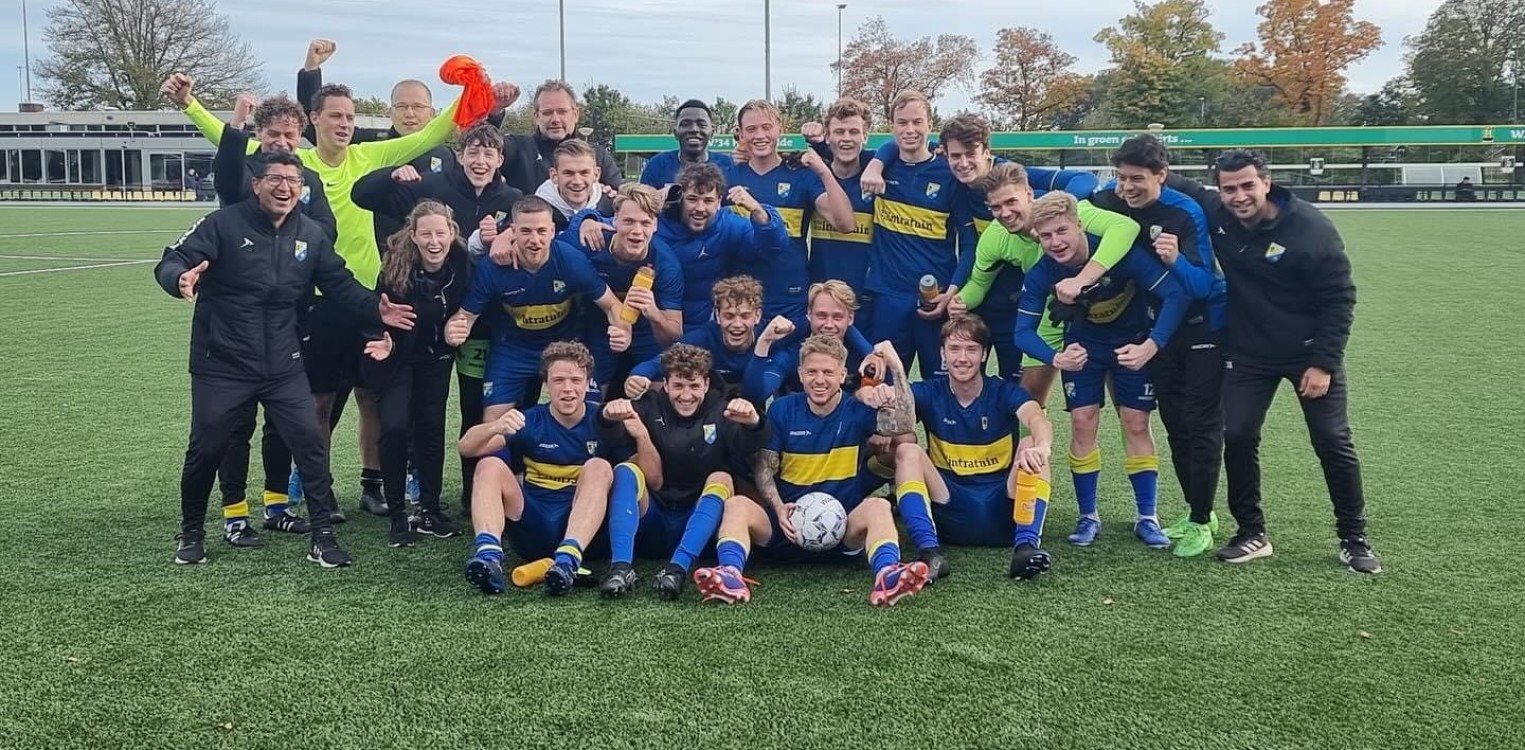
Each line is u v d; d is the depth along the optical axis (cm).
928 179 570
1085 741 301
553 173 558
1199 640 371
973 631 379
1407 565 452
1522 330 1169
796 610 399
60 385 867
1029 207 493
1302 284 439
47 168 5353
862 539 443
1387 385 870
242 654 359
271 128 536
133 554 471
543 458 452
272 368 459
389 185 552
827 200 569
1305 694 330
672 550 462
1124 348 467
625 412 436
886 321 588
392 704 322
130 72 5325
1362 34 5206
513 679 338
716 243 527
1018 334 505
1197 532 474
